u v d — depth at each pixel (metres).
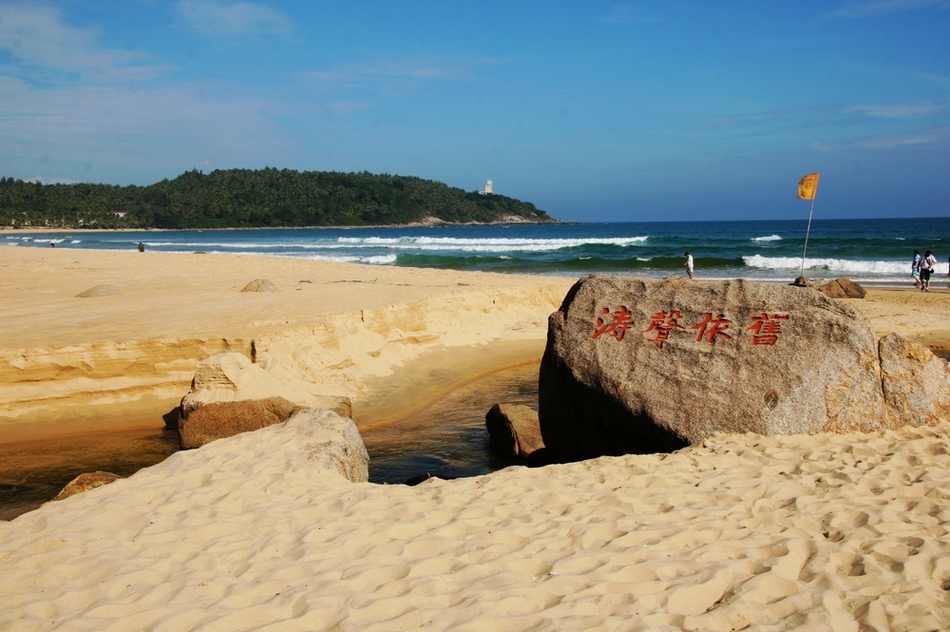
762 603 3.50
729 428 6.58
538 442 9.30
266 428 7.52
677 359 7.05
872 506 4.74
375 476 8.72
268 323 12.94
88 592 4.00
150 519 5.07
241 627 3.51
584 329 7.61
